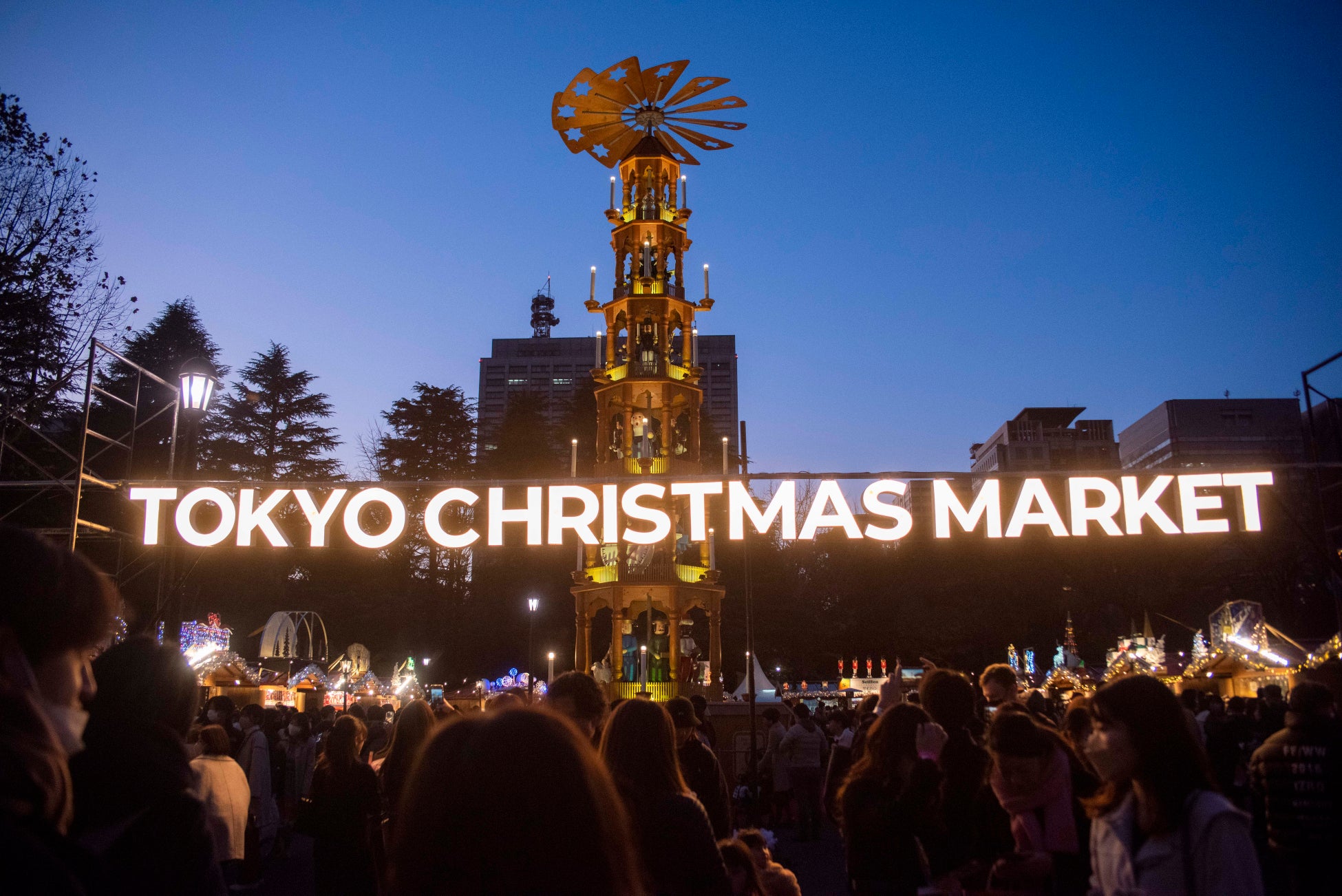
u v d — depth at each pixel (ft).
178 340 176.86
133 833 8.96
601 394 66.64
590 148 69.15
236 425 184.34
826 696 117.70
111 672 10.08
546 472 182.60
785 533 49.73
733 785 59.31
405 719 23.99
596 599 65.41
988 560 172.55
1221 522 48.78
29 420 84.43
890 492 49.88
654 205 68.49
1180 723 11.85
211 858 9.57
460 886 6.08
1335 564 53.83
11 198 83.66
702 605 67.00
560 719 6.76
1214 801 11.30
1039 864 15.47
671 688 62.13
